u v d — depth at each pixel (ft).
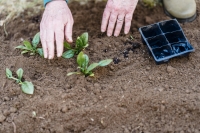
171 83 3.78
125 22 4.10
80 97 3.69
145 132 3.52
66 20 3.82
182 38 4.01
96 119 3.59
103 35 4.27
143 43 4.12
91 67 3.75
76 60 4.00
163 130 3.53
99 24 4.38
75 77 3.81
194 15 4.40
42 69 3.95
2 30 4.46
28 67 3.97
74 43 4.17
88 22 4.42
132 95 3.67
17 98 3.72
